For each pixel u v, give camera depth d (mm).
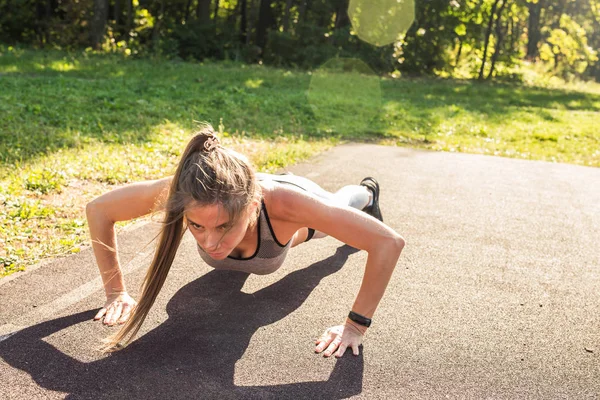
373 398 2188
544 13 39531
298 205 2340
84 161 5562
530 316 2955
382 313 2879
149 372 2273
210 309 2830
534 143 10242
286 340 2572
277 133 8555
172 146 6664
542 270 3627
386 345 2576
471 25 26906
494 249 3971
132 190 2465
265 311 2838
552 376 2408
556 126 12398
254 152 6738
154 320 2688
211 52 23000
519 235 4336
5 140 6074
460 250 3900
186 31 22531
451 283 3320
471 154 8414
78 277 3125
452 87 20359
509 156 8781
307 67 22656
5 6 22719
